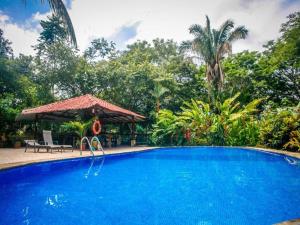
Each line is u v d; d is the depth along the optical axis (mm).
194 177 7137
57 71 25234
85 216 3781
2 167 6488
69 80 25984
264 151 13141
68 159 9156
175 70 29297
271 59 27578
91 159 10227
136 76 24750
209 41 23203
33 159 8430
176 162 10453
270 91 29219
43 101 24125
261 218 3711
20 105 20516
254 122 18500
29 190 5449
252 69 30391
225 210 4094
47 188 5656
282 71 28328
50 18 31562
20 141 15984
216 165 9445
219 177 7086
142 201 4633
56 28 30953
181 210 4113
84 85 25297
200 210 4094
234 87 26875
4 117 16656
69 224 3426
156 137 20500
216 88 23266
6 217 3686
